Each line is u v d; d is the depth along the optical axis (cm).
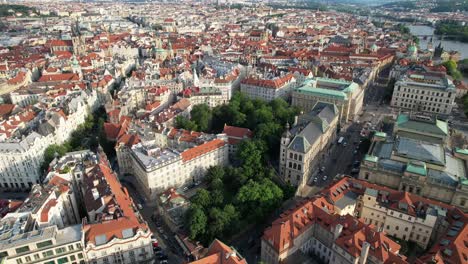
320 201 18388
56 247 14988
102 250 15700
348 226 16388
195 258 15788
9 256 14475
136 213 18500
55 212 17850
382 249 14925
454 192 19775
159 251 18225
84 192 19912
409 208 18062
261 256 17362
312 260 17488
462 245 15288
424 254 16350
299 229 16712
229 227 18388
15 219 16212
